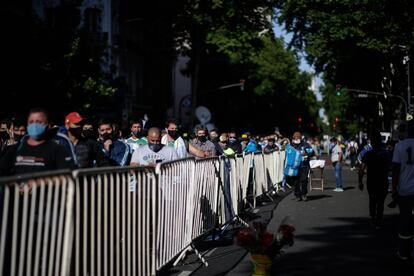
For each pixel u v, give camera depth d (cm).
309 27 3572
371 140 1223
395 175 867
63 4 2542
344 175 3356
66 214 512
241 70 5612
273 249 717
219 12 3981
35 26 2270
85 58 2369
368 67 3800
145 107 4841
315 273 792
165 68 5297
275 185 2095
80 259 543
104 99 2448
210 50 4541
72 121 785
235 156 1312
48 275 488
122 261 639
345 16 3139
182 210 859
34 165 600
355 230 1176
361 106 5056
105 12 3872
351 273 793
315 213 1466
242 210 1418
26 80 2162
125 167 645
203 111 3403
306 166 1805
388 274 788
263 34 4069
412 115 3362
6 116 2059
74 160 614
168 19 4266
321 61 3506
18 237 448
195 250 894
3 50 2134
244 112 5956
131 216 667
